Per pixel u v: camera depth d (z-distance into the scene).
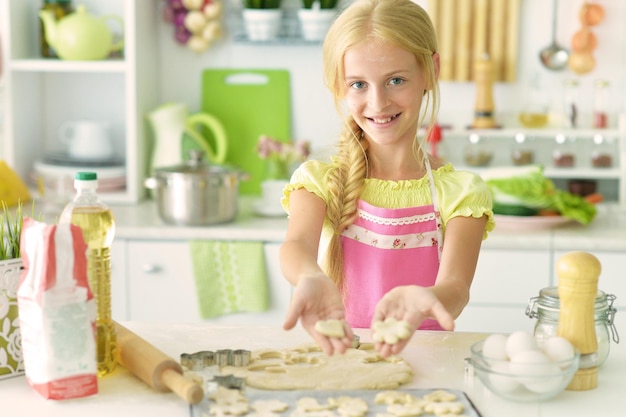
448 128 3.37
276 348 1.50
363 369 1.38
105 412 1.26
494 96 3.49
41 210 3.18
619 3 3.38
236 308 2.96
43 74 3.63
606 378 1.39
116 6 3.57
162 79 3.61
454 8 3.40
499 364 1.27
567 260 1.34
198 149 3.42
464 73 3.43
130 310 3.00
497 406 1.27
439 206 1.77
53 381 1.29
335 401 1.26
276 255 2.95
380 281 1.78
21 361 1.42
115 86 3.63
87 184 1.42
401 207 1.78
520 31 3.45
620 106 3.44
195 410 1.24
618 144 3.45
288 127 3.58
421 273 1.78
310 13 3.34
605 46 3.41
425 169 1.81
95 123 3.46
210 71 3.58
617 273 2.81
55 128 3.66
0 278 1.39
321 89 3.57
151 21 3.49
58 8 3.40
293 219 1.73
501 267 2.86
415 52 1.62
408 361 1.45
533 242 2.82
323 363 1.40
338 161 1.81
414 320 1.31
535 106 3.41
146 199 3.48
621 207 3.35
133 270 2.98
